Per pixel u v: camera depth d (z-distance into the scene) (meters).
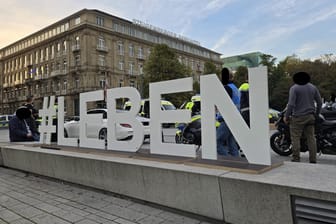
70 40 42.47
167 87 4.03
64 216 3.29
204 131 3.67
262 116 3.13
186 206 3.10
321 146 5.86
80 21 41.12
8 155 6.28
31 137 7.60
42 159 5.26
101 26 41.56
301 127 4.55
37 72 49.81
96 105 31.12
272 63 43.72
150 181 3.47
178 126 8.39
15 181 5.08
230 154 4.54
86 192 4.22
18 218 3.29
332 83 38.34
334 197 2.12
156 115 4.20
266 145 3.11
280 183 2.44
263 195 2.49
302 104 4.50
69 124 11.74
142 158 3.99
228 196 2.73
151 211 3.31
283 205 2.38
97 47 40.84
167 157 3.90
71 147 5.52
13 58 57.12
